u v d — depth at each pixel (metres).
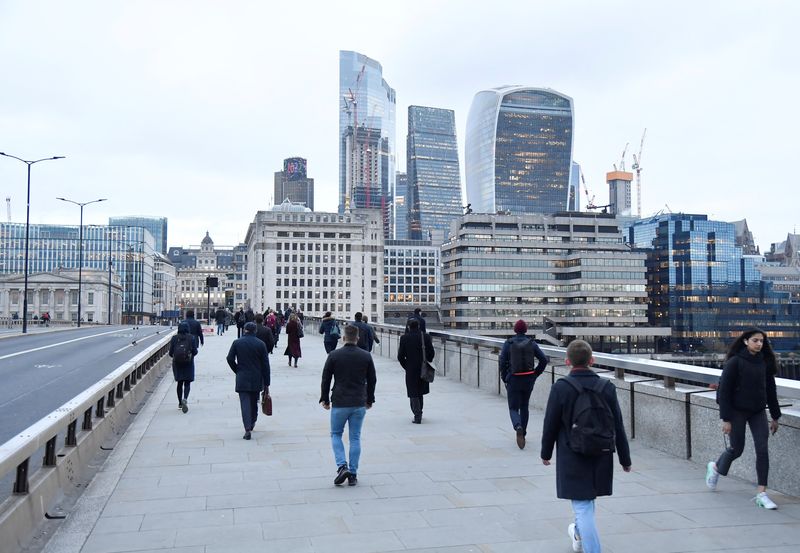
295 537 6.12
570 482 5.26
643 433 10.25
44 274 145.88
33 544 5.99
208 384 18.80
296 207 199.00
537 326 182.38
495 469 8.82
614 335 180.50
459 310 180.38
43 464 7.32
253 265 193.62
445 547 5.87
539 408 13.70
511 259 183.12
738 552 5.77
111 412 11.48
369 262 190.38
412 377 12.45
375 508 7.05
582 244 187.38
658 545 5.95
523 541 6.04
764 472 7.04
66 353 30.30
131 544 5.92
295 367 24.02
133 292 189.25
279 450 10.05
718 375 8.48
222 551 5.76
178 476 8.42
